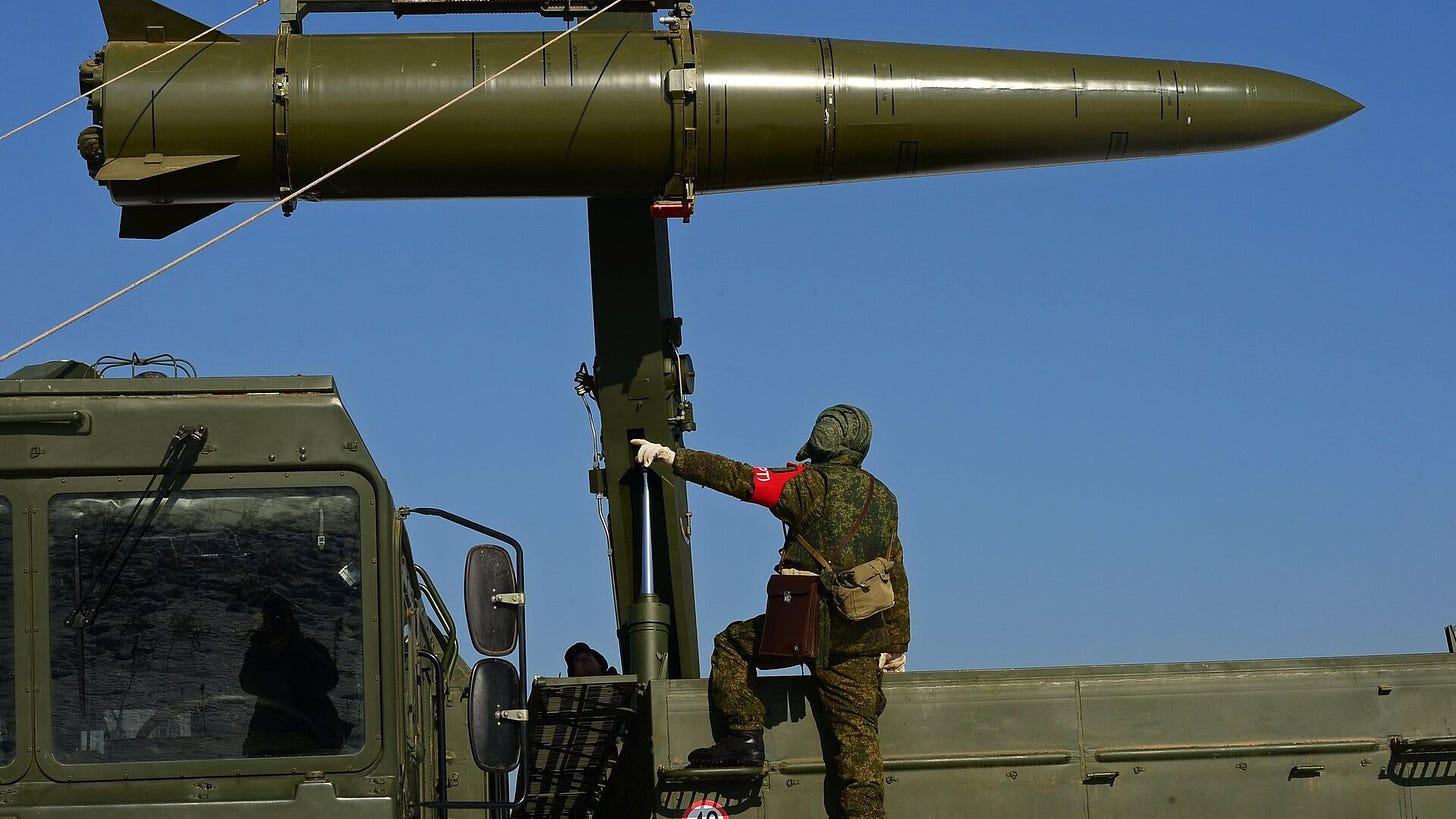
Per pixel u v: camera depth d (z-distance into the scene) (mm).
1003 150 9438
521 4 9281
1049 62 9508
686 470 7363
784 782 7254
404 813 7129
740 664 7285
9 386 6930
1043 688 7438
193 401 7012
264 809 6789
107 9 8898
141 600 6902
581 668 9320
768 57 9070
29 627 6820
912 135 9211
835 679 7176
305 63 8828
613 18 9344
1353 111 9906
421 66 8836
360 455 7027
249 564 6961
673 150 8953
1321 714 7531
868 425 7594
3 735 6750
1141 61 9680
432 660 8984
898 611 7426
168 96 8750
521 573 7293
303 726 6883
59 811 6703
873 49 9328
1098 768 7383
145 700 6836
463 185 9062
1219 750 7426
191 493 6973
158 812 6746
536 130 8820
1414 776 7516
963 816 7293
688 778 7125
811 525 7273
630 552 9539
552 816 10359
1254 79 9727
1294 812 7434
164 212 9375
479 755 7047
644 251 9617
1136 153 9734
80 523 6910
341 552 7000
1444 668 7637
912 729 7344
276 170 8891
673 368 9664
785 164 9164
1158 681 7496
